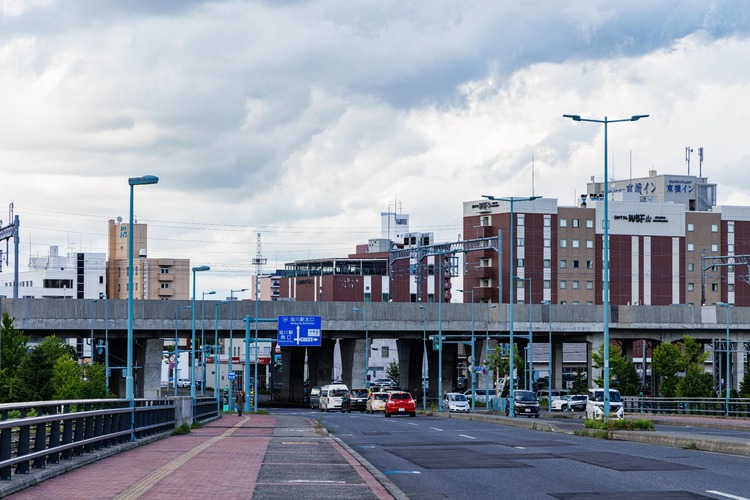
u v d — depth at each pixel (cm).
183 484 1794
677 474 2058
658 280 15625
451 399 8638
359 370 10712
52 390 8188
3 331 8175
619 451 2802
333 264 18412
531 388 9575
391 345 18350
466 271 15325
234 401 10775
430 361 12006
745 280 15425
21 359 8269
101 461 2306
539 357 15512
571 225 15288
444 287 18525
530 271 15038
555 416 7581
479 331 10412
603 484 1880
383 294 18312
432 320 10194
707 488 1778
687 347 10312
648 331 10919
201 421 4991
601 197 17075
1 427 1603
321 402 9469
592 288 15338
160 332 9625
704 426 5131
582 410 9469
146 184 3497
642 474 2067
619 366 10644
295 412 9150
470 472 2189
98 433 2469
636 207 15612
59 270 18650
